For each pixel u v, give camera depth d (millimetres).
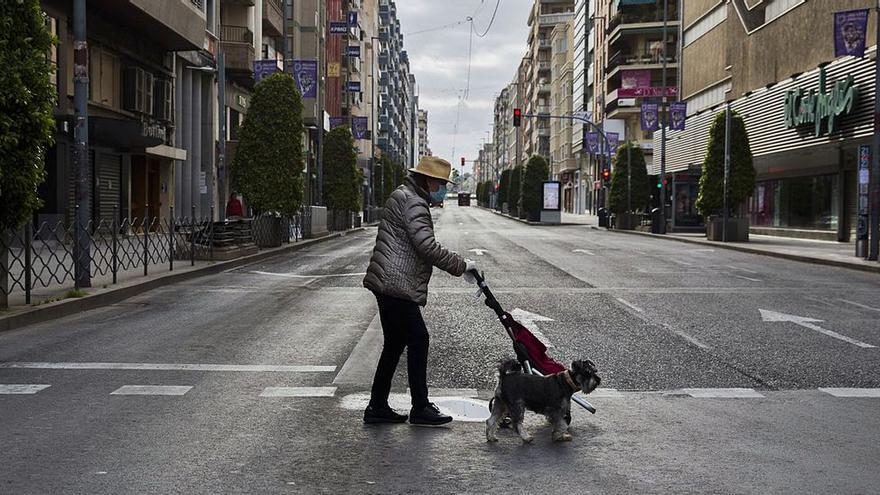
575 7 104375
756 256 25047
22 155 9820
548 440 5309
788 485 4445
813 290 14555
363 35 90062
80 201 13156
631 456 4965
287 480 4488
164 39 30609
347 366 7691
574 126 103312
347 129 47344
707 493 4320
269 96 27797
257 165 27562
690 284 15578
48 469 4633
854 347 8828
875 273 18562
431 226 5516
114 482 4422
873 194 20500
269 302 12742
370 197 77688
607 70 78062
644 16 70375
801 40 32438
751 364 7926
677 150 54375
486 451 5062
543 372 5562
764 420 5855
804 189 35938
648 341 9219
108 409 6008
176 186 34438
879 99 20312
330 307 12117
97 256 19406
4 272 10516
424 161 5594
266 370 7504
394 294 5508
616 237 39250
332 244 32406
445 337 9438
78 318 10914
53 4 23156
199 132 36531
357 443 5219
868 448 5148
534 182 66312
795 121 31625
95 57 26234
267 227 26766
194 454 4945
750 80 38625
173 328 10023
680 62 54125
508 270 18641
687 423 5766
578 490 4355
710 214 34094
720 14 44844
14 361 7816
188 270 16953
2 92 9383
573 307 12141
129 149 27578
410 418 5695
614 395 6652
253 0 40656
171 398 6383
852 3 27984
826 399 6520
